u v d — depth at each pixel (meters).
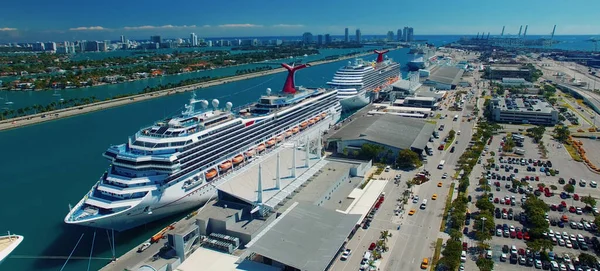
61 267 114.38
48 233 133.50
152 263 106.00
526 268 107.94
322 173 160.00
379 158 195.62
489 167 183.38
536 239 118.00
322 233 112.19
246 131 168.38
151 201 125.88
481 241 116.69
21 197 162.38
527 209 134.75
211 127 151.00
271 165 157.75
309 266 97.62
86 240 128.00
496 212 138.88
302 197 137.25
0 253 85.06
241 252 111.94
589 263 106.81
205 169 146.62
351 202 141.25
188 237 111.81
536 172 180.38
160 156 130.88
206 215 122.12
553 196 154.00
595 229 127.69
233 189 133.88
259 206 124.12
